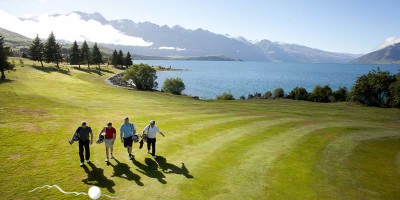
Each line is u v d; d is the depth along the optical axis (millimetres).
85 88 60625
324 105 56656
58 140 18719
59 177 13711
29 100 34188
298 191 12930
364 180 14375
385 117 40094
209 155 17000
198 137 20453
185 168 15070
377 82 56250
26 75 77312
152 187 12953
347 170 15508
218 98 80125
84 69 137625
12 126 20688
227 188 12984
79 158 16156
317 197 12461
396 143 21234
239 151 17797
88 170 14648
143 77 99375
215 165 15523
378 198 12633
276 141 20156
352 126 26703
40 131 20219
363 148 19516
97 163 15562
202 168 15086
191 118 27031
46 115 25375
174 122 24891
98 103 37750
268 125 24984
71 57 143125
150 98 52531
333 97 72438
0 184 12742
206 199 12000
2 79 61094
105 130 15781
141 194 12320
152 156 16703
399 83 53125
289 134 22156
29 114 25156
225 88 131500
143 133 16547
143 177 13961
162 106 37250
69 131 20828
